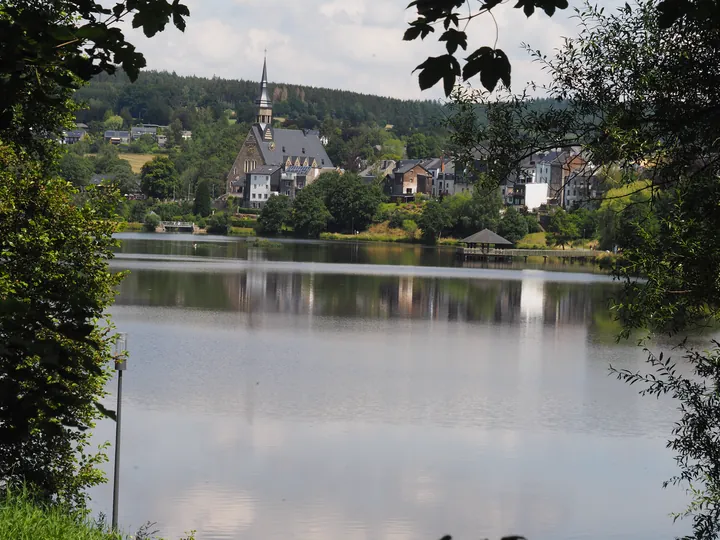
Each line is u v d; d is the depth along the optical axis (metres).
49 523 13.20
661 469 30.41
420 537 23.78
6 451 17.52
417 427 35.41
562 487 28.30
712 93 14.62
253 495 26.50
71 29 7.41
